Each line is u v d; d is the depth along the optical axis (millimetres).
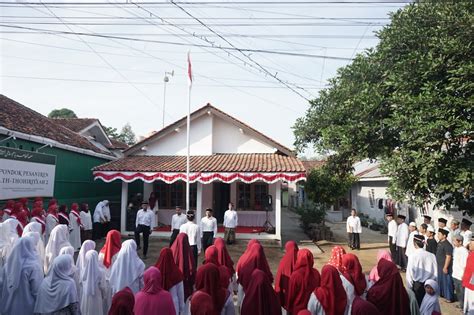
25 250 5055
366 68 8938
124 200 15914
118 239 6477
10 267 4883
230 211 14688
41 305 4430
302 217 20109
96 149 18391
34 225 7699
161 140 17703
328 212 27781
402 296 4672
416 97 6664
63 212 11711
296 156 17031
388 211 20016
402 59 7812
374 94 7945
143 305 4164
